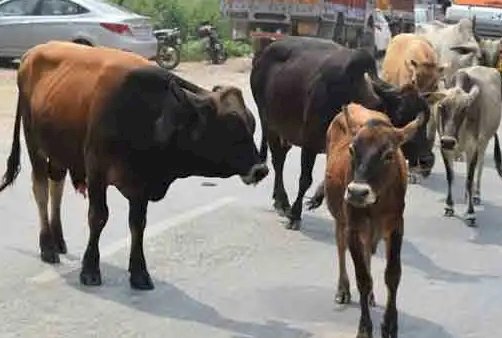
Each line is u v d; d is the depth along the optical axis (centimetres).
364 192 770
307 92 1073
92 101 894
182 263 968
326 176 864
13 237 1017
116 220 1077
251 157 887
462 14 2394
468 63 1564
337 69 1055
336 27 2839
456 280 958
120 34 2070
